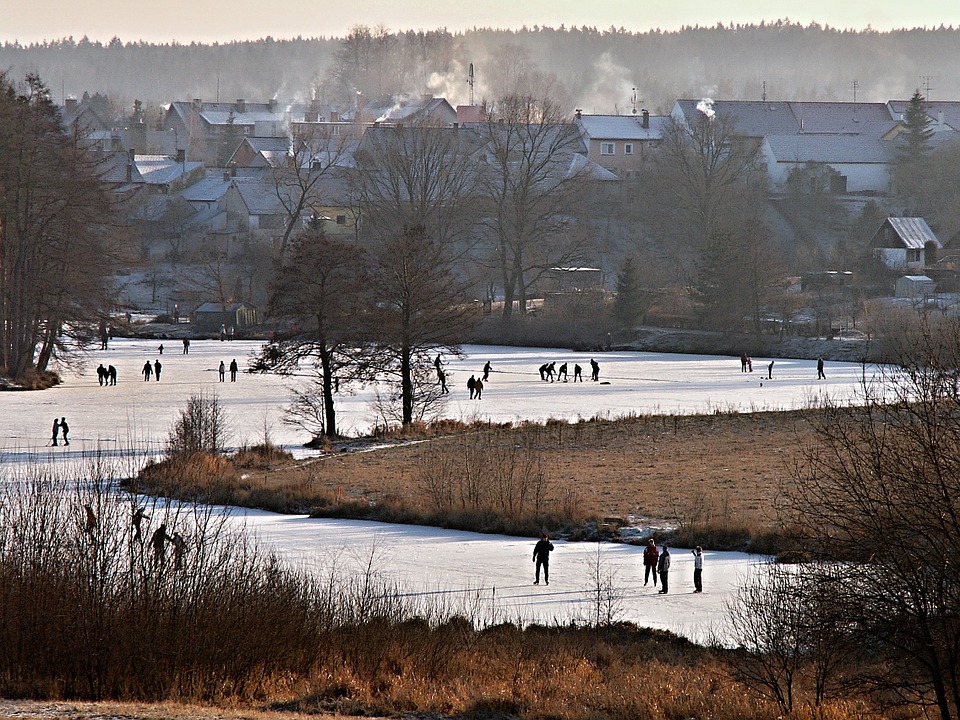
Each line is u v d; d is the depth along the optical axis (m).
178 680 65.12
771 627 67.81
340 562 116.81
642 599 103.50
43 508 75.38
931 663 56.78
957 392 58.81
